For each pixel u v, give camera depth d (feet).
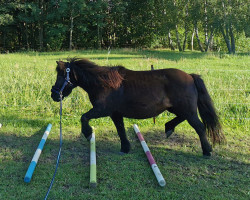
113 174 14.49
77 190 13.03
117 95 15.26
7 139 18.84
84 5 92.17
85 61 15.79
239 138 19.88
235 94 26.27
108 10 109.40
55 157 16.42
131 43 115.85
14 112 23.59
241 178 14.47
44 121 21.90
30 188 13.11
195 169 15.30
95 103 15.48
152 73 15.60
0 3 93.66
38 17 97.04
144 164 15.79
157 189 13.28
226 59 57.88
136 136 20.02
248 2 79.05
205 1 88.63
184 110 15.51
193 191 13.15
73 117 22.95
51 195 12.54
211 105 15.99
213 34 95.76
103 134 20.17
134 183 13.70
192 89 15.47
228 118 22.86
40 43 101.91
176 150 17.80
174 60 55.26
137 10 108.27
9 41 108.99
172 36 115.75
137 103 15.24
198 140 19.48
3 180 13.73
